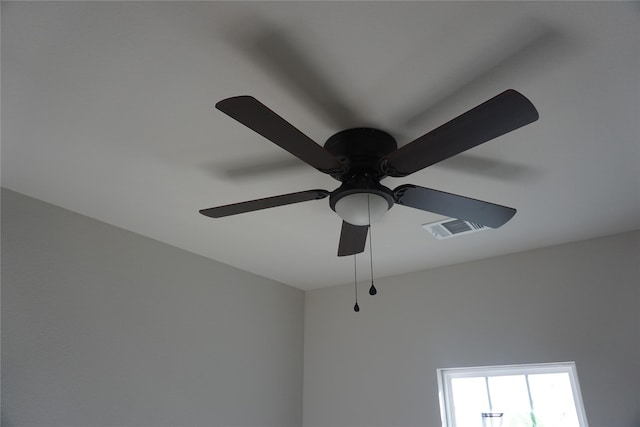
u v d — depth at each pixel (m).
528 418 2.57
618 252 2.47
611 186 1.96
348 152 1.55
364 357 3.20
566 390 2.51
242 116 1.14
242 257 2.92
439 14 1.12
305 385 3.39
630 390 2.24
